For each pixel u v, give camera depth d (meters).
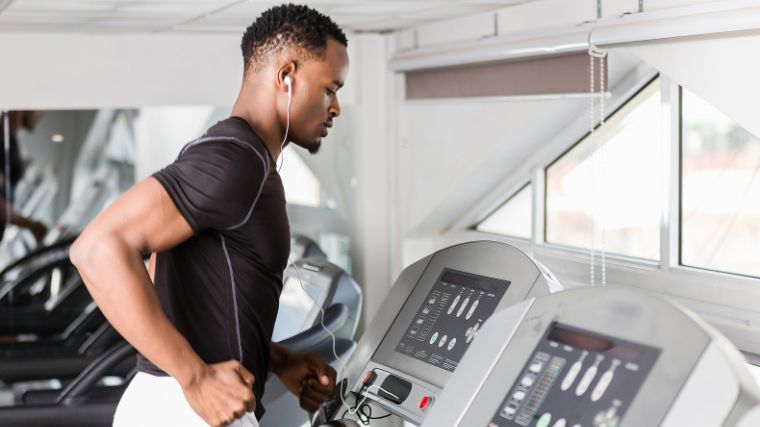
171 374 1.83
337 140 4.12
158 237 1.84
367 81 4.01
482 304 2.19
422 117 3.81
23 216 4.87
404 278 2.50
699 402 1.32
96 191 4.89
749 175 2.58
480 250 2.32
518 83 2.98
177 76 3.84
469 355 1.78
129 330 1.80
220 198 1.86
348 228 4.16
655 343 1.46
